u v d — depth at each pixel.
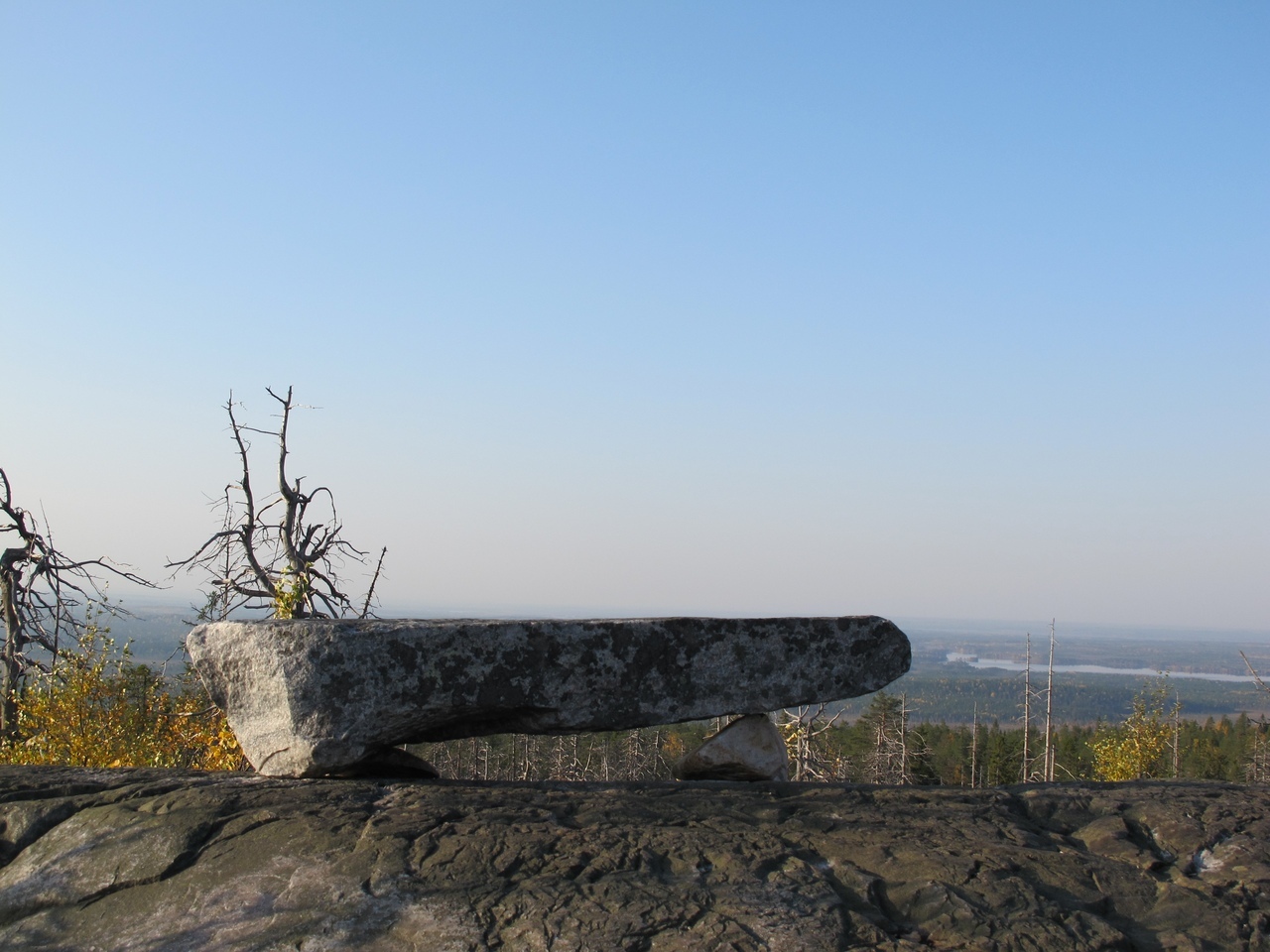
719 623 6.64
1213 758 45.34
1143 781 6.83
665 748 43.69
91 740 12.95
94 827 5.39
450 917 4.41
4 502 15.11
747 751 6.92
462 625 6.11
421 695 5.98
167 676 14.48
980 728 55.06
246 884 4.78
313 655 5.92
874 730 39.00
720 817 5.58
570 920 4.38
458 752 42.09
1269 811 5.85
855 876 4.87
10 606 15.16
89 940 4.58
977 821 5.71
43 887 4.99
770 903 4.54
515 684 6.14
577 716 6.26
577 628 6.30
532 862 4.85
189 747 13.62
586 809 5.60
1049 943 4.39
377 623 6.14
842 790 6.25
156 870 4.98
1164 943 4.50
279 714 5.96
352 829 5.21
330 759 5.88
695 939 4.27
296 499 15.62
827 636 6.86
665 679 6.45
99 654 13.69
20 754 13.06
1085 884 4.98
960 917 4.55
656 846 5.07
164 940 4.47
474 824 5.24
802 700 6.73
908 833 5.45
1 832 5.56
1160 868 5.28
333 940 4.32
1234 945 4.48
